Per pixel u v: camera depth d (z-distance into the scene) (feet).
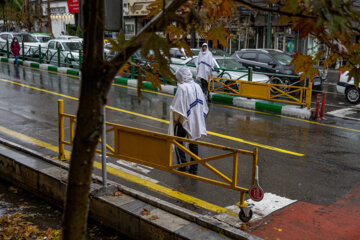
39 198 18.88
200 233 13.23
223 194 18.70
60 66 66.39
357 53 7.85
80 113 7.84
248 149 26.20
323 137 29.78
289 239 14.37
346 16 6.79
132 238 14.88
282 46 84.23
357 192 19.38
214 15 8.14
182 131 20.57
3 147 22.24
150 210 14.92
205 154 24.84
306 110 37.17
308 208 17.25
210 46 92.43
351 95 45.75
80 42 71.05
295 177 21.20
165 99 43.68
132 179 20.38
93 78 7.68
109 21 13.30
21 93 44.06
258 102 40.34
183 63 51.75
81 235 8.30
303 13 7.33
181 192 18.85
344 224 15.76
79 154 7.94
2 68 64.95
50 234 15.14
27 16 100.27
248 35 88.74
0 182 20.95
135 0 99.25
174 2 7.69
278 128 32.30
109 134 28.86
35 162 19.80
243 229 14.93
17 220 16.16
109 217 15.66
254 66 54.70
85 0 7.48
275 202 17.78
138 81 8.38
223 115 36.91
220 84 45.50
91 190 16.35
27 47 76.54
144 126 31.40
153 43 7.26
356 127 33.65
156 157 17.49
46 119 32.58
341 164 23.53
